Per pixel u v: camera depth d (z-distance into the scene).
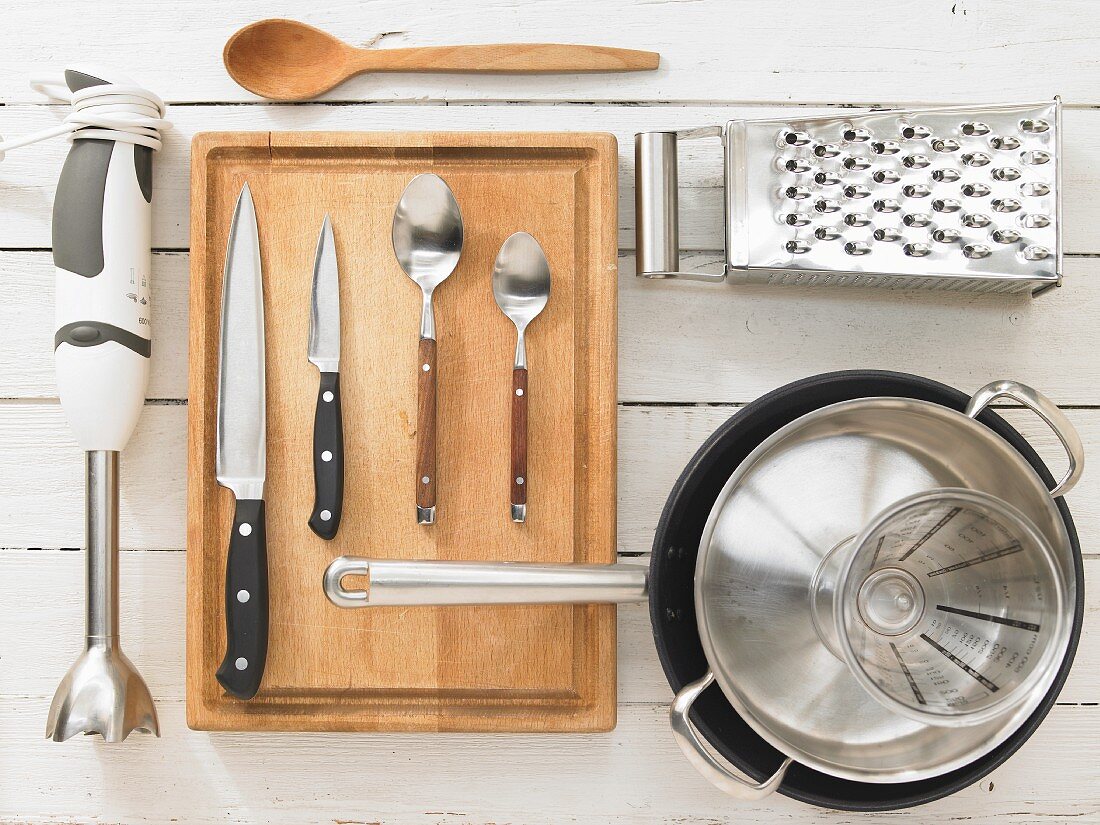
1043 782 0.67
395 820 0.68
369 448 0.66
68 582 0.68
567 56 0.68
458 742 0.68
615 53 0.68
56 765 0.67
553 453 0.66
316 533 0.63
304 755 0.68
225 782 0.68
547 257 0.67
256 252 0.66
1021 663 0.53
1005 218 0.63
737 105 0.69
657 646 0.58
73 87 0.64
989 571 0.54
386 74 0.69
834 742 0.58
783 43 0.69
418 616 0.66
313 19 0.69
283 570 0.65
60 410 0.68
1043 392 0.68
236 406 0.64
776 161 0.63
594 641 0.66
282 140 0.66
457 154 0.67
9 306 0.68
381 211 0.67
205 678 0.64
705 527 0.56
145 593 0.68
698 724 0.62
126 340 0.62
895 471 0.58
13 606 0.68
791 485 0.57
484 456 0.66
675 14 0.69
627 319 0.69
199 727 0.64
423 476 0.64
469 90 0.69
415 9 0.69
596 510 0.66
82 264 0.62
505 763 0.68
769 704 0.58
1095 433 0.68
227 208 0.67
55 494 0.68
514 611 0.66
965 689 0.53
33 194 0.69
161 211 0.68
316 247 0.67
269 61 0.68
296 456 0.66
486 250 0.67
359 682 0.65
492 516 0.66
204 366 0.65
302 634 0.65
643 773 0.68
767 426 0.64
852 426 0.57
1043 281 0.63
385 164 0.67
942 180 0.63
